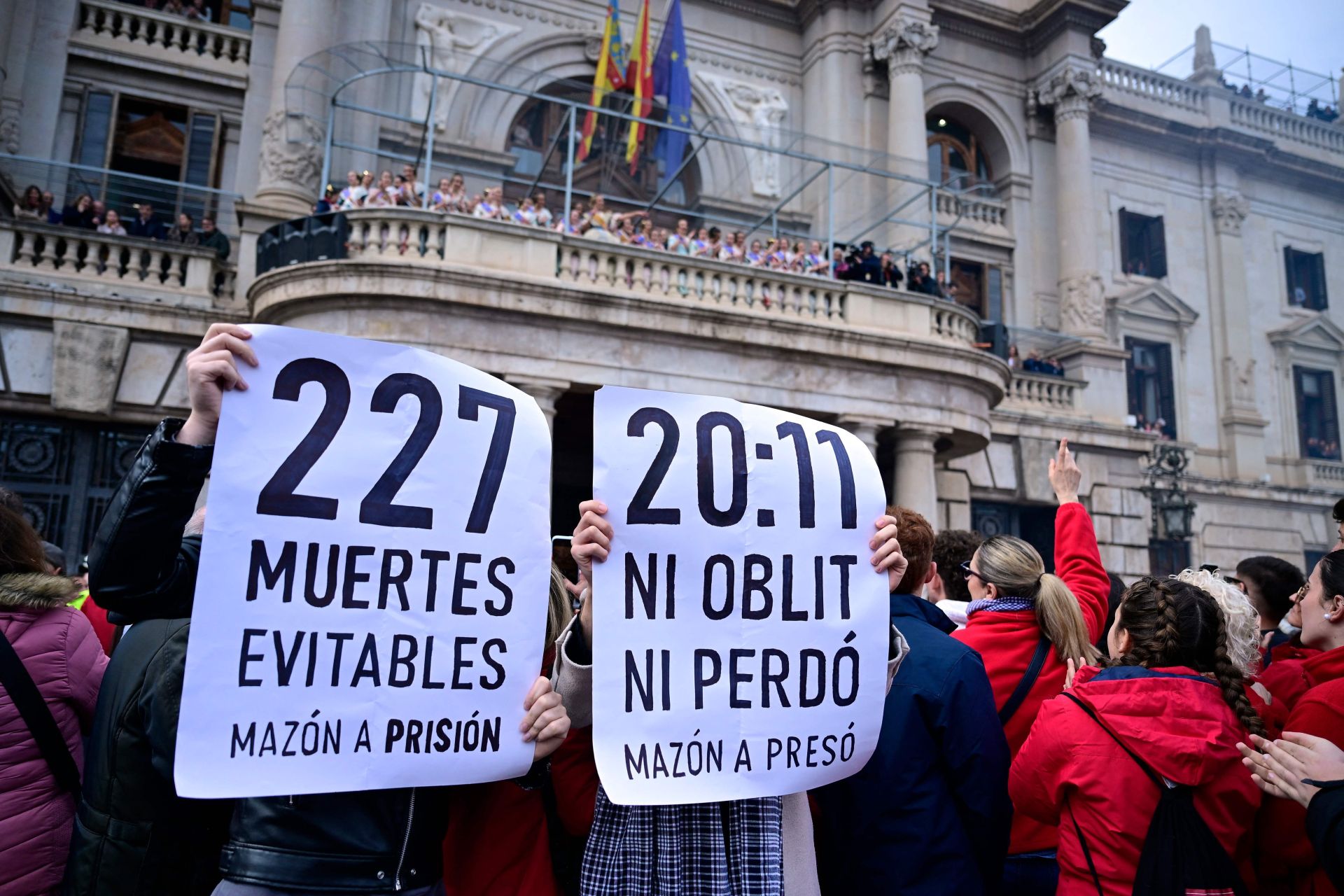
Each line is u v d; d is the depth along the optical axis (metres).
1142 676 2.96
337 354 2.53
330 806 2.41
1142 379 25.77
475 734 2.52
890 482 16.52
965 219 23.20
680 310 12.70
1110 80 26.55
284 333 2.48
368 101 17.19
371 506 2.50
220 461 2.35
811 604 2.88
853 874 2.96
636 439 2.81
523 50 19.52
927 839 2.83
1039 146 24.27
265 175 15.44
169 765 2.65
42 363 13.19
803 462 2.98
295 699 2.34
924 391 14.48
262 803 2.42
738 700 2.73
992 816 2.89
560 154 19.66
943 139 23.95
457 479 2.62
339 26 17.22
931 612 3.40
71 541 13.31
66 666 3.03
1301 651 4.13
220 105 17.11
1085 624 3.65
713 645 2.75
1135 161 26.70
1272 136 28.95
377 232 12.02
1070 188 23.45
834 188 20.77
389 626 2.47
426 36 18.64
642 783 2.58
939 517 18.66
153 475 2.34
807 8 22.36
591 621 2.81
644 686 2.65
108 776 2.77
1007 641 3.67
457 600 2.56
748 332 13.11
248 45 17.28
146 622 2.90
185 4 17.34
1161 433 24.91
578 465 16.89
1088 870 2.87
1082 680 3.17
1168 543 24.12
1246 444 26.12
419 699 2.47
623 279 12.95
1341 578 3.43
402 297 11.40
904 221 17.42
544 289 11.93
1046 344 22.94
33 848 2.88
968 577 4.48
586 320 12.18
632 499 2.76
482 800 2.91
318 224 12.16
